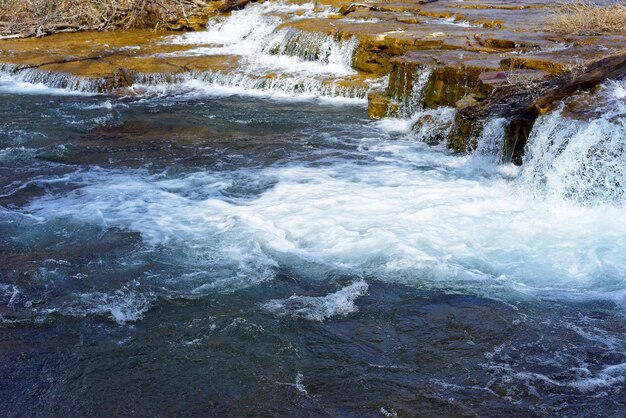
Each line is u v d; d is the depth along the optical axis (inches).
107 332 249.1
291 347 239.1
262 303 263.4
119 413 211.8
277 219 328.2
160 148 439.5
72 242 312.8
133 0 792.3
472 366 228.4
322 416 208.2
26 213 344.5
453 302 262.1
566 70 360.2
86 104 549.6
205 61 627.2
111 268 289.4
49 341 244.7
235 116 502.9
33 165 414.6
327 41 591.8
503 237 306.0
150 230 321.4
